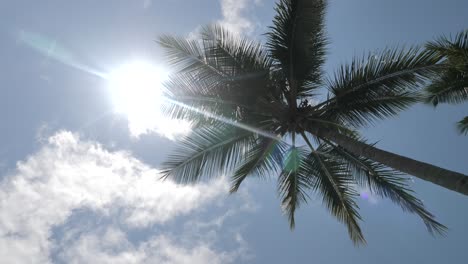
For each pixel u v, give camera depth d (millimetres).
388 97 7699
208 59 8492
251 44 8688
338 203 9102
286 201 9453
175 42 8539
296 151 9289
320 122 8742
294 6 8094
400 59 7129
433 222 7383
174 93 8531
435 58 6785
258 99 8922
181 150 8656
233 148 9062
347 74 7871
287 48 8523
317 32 8406
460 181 5047
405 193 7984
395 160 6324
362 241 8812
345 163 8977
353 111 8312
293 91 8992
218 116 8883
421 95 7691
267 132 9281
